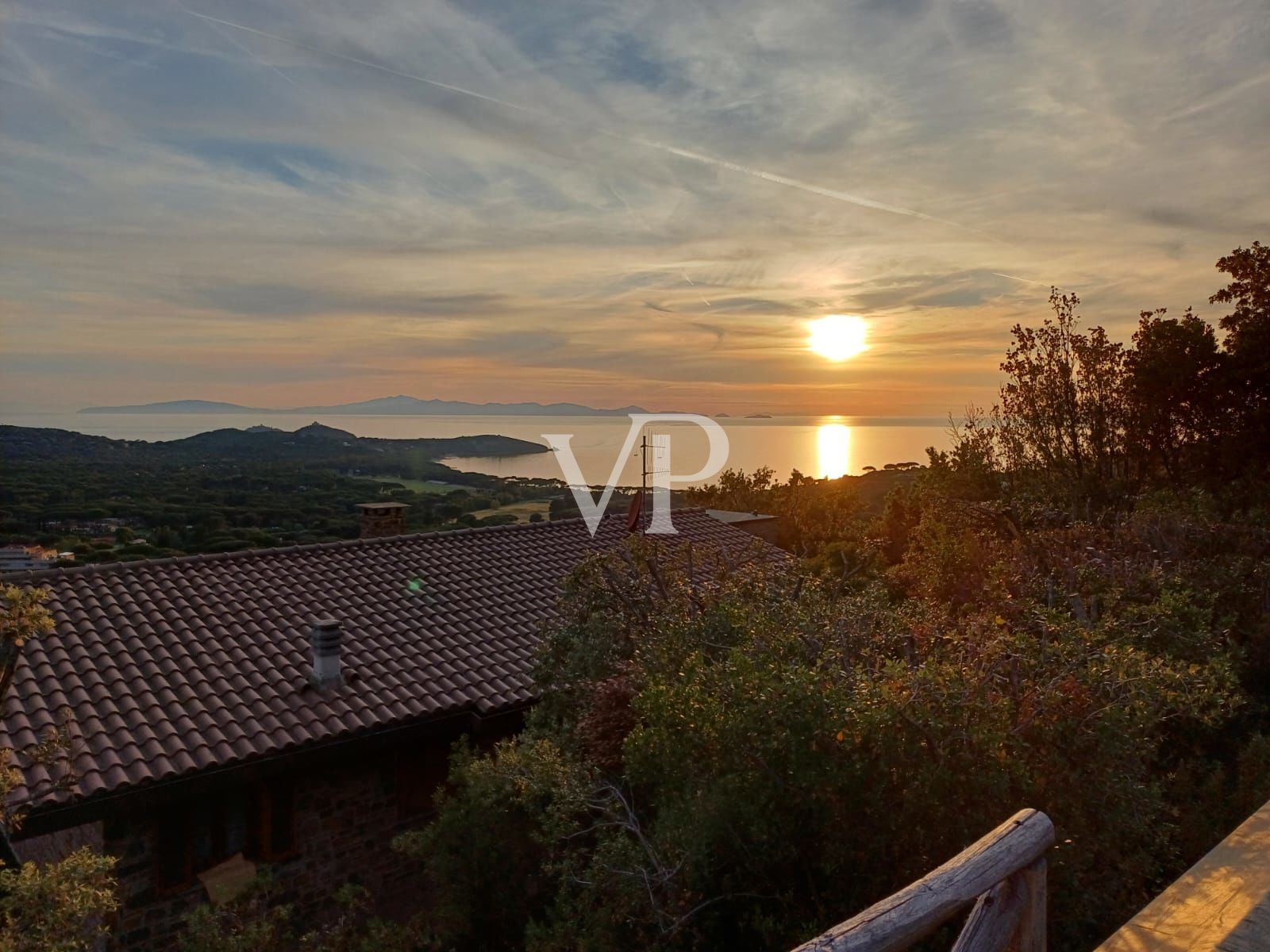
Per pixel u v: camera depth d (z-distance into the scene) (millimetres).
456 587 12375
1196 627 6930
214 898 8195
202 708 8500
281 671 9445
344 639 10336
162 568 11406
